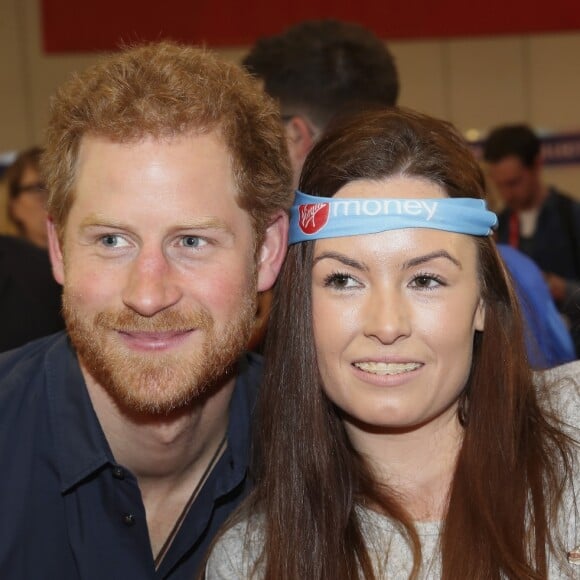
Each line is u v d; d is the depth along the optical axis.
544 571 1.36
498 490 1.43
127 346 1.39
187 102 1.36
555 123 6.45
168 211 1.34
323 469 1.48
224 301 1.40
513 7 5.59
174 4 5.50
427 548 1.42
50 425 1.60
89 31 5.50
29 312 2.27
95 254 1.38
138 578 1.58
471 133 6.15
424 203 1.35
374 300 1.36
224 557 1.48
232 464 1.62
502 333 1.48
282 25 5.53
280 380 1.50
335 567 1.42
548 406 1.51
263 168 1.45
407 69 6.50
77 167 1.40
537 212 3.83
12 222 3.66
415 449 1.48
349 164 1.39
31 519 1.56
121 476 1.54
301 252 1.46
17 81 6.32
